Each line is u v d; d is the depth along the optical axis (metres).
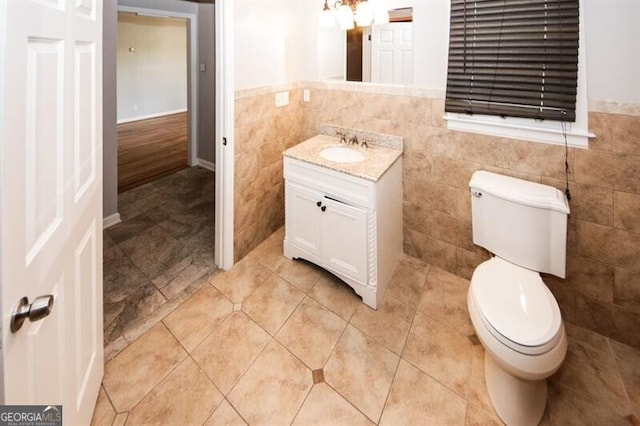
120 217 2.95
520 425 1.25
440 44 1.85
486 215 1.70
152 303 1.90
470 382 1.45
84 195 1.08
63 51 0.87
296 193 2.13
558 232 1.50
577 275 1.68
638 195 1.46
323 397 1.38
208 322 1.77
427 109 1.99
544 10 1.50
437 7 1.82
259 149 2.31
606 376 1.46
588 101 1.48
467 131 1.88
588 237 1.61
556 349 1.16
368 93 2.21
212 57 3.93
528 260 1.58
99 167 1.23
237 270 2.23
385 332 1.73
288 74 2.42
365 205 1.79
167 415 1.29
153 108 7.62
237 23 1.90
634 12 1.32
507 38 1.62
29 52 0.69
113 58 2.56
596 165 1.53
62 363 0.93
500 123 1.74
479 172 1.85
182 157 4.80
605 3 1.37
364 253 1.86
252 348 1.62
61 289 0.91
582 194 1.59
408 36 1.99
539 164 1.68
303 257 2.24
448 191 2.05
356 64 2.25
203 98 4.21
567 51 1.48
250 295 1.99
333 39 2.32
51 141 0.81
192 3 3.93
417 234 2.27
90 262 1.18
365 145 2.23
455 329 1.75
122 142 5.42
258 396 1.38
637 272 1.53
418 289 2.05
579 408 1.33
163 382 1.42
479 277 1.50
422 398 1.38
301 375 1.48
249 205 2.33
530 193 1.56
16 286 0.65
